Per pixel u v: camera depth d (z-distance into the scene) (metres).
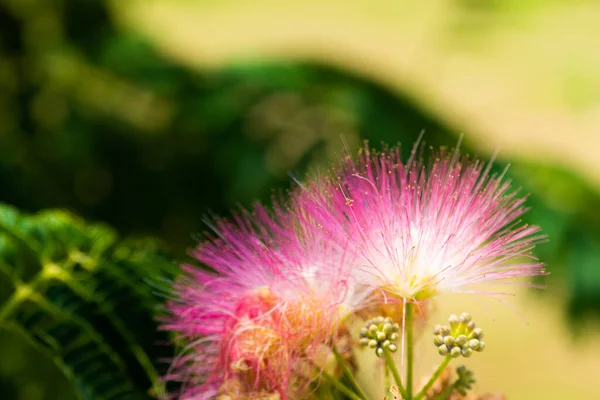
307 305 0.43
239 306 0.43
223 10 1.35
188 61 0.94
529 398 1.36
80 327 0.47
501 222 0.43
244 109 0.81
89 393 0.46
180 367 0.45
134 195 0.92
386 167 0.43
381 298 0.43
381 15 1.37
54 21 1.00
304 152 0.77
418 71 0.93
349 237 0.43
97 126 0.93
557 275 0.65
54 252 0.48
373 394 0.44
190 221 0.88
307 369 0.42
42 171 0.92
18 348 0.58
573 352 0.69
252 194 0.79
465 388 0.42
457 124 0.78
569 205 0.67
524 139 0.82
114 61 0.95
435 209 0.43
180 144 0.88
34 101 0.97
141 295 0.47
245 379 0.43
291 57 0.82
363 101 0.76
